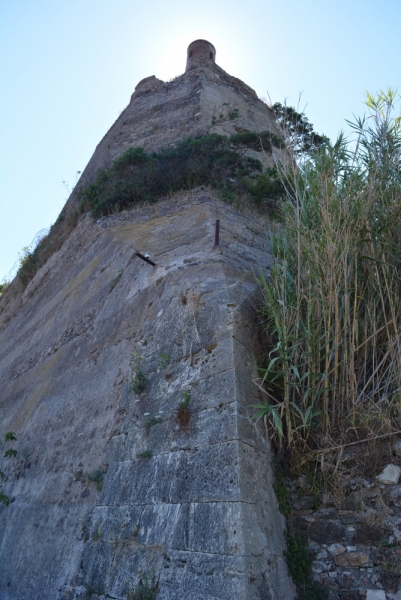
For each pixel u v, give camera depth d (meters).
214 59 18.47
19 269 17.05
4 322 15.72
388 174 5.74
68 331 9.82
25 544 6.67
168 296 6.91
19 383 10.84
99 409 6.88
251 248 8.11
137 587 4.48
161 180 11.55
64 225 15.12
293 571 4.32
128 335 7.34
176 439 5.14
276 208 10.05
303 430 4.93
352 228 5.34
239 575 3.86
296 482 4.81
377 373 5.01
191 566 4.20
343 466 4.68
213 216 8.99
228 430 4.69
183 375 5.64
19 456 8.54
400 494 4.38
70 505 6.20
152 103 17.14
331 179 5.64
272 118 17.19
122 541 4.95
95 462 6.20
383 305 5.00
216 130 14.57
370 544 4.30
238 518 4.12
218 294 6.09
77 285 10.94
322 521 4.55
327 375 4.78
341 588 4.21
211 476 4.53
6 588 6.43
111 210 12.16
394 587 4.04
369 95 6.09
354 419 4.65
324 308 4.96
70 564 5.47
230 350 5.30
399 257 5.33
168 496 4.79
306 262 5.46
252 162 11.33
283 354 4.87
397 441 4.60
